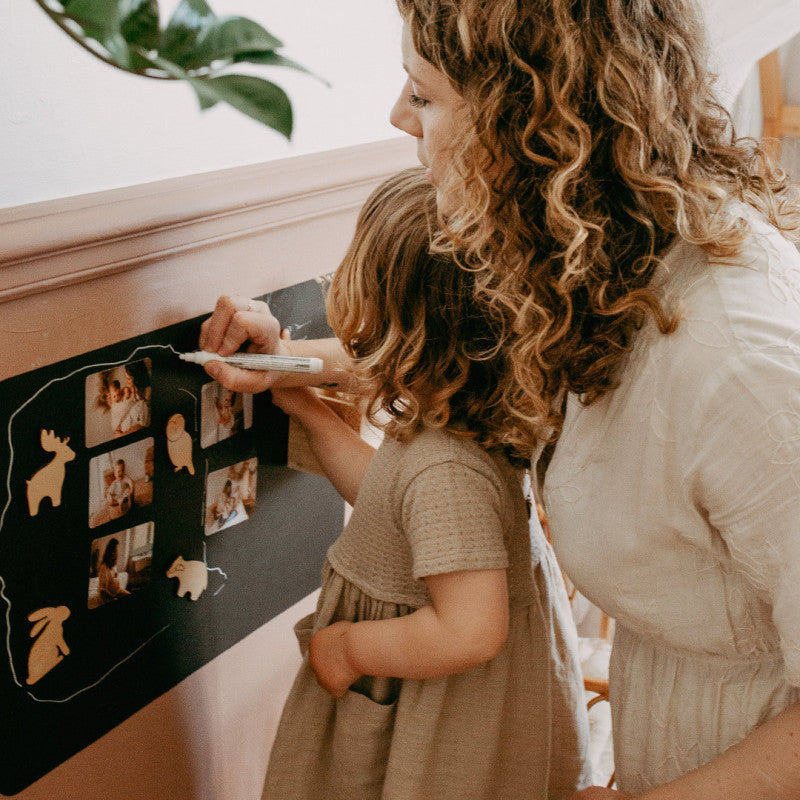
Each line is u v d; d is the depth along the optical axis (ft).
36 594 2.73
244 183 3.02
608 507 2.25
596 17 1.86
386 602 2.98
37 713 2.87
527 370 2.13
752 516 1.87
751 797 1.95
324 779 3.29
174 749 3.56
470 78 1.95
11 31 2.35
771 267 1.94
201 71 2.94
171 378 2.98
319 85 3.44
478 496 2.67
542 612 3.22
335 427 3.46
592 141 1.93
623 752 2.76
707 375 1.89
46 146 2.50
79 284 2.56
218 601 3.55
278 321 3.29
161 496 3.09
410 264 2.64
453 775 3.08
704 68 2.09
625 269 2.06
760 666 2.39
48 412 2.58
